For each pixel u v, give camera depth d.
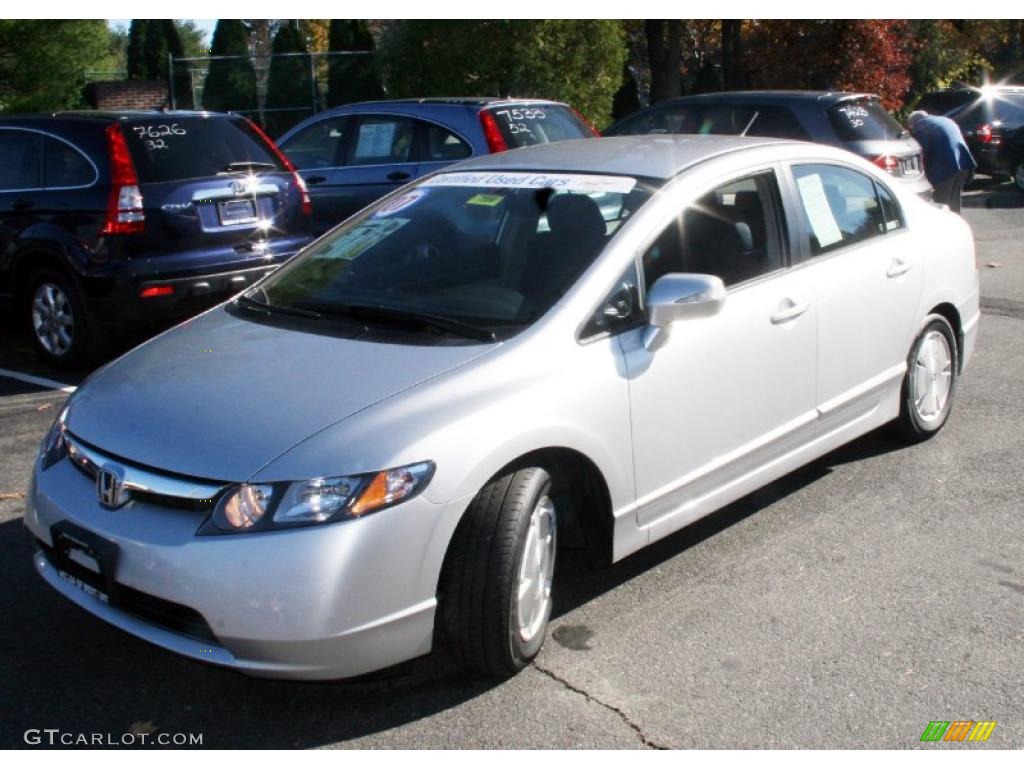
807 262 4.83
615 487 3.93
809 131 10.81
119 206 7.17
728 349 4.33
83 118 7.46
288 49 25.75
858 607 4.18
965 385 7.07
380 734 3.43
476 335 3.83
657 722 3.47
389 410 3.43
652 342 4.03
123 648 3.93
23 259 7.60
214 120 7.80
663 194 4.32
